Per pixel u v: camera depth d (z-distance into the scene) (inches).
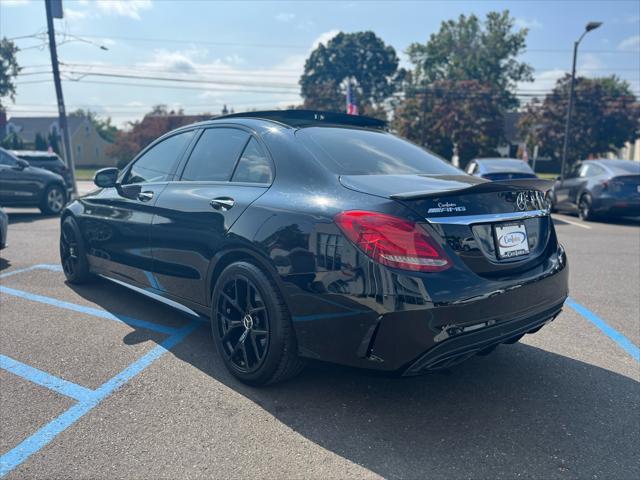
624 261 277.7
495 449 98.7
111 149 2468.0
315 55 2709.2
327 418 109.4
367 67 2677.2
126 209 165.9
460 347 97.3
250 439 101.2
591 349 149.4
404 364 96.8
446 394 120.7
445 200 100.3
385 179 113.7
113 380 125.8
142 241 157.6
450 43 2340.1
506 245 108.1
